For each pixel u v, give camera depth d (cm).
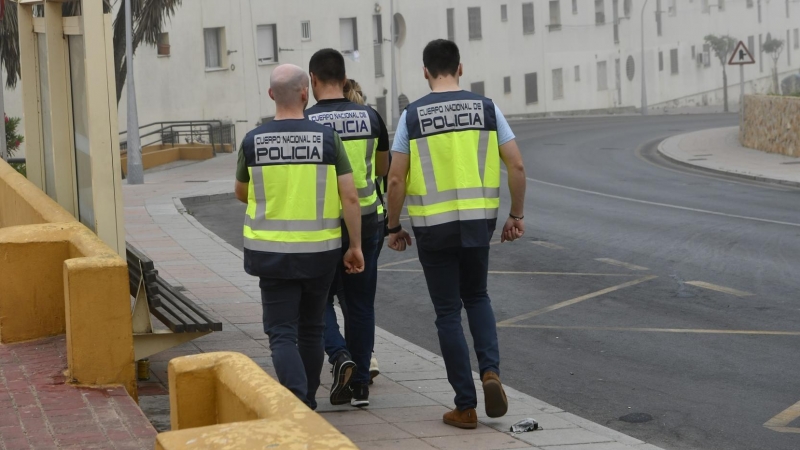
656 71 11044
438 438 959
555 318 1563
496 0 8975
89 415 871
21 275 1084
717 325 1480
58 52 1287
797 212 2736
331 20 7169
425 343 1443
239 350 1307
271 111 6744
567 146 5722
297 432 479
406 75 8012
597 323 1520
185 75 6062
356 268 939
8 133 3681
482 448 927
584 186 3631
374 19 7612
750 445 980
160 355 1280
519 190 995
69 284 940
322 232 908
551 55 9662
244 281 1827
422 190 974
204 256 2147
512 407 1087
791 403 1107
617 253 2152
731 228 2462
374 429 988
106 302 951
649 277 1866
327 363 1258
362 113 1034
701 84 11775
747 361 1282
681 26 11375
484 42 8850
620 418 1076
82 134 1226
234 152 5638
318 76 1037
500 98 9100
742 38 12375
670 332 1447
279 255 898
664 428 1038
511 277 1914
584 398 1153
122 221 1104
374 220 1039
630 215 2781
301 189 899
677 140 5562
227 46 6347
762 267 1930
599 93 10325
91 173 1120
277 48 6738
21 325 1088
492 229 984
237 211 3191
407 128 980
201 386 624
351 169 928
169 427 974
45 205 1266
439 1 8306
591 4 10131
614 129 7206
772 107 4550
